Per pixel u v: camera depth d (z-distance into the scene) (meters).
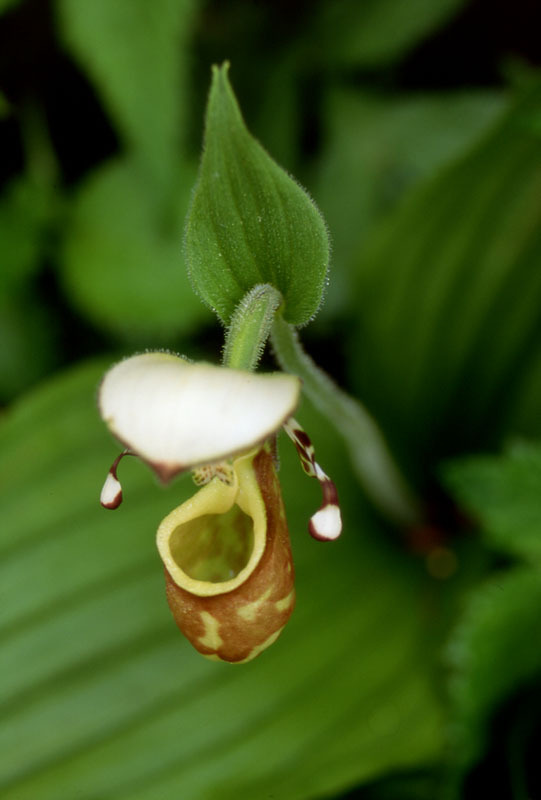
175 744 0.30
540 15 0.39
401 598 0.32
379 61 0.37
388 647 0.31
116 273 0.34
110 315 0.34
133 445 0.25
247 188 0.27
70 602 0.31
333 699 0.30
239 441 0.25
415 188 0.31
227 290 0.27
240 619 0.26
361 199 0.35
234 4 0.39
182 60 0.33
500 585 0.30
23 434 0.32
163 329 0.34
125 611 0.30
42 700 0.30
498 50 0.39
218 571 0.27
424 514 0.34
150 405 0.25
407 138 0.36
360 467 0.32
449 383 0.33
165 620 0.30
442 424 0.33
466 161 0.31
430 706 0.30
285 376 0.25
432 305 0.33
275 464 0.27
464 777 0.29
